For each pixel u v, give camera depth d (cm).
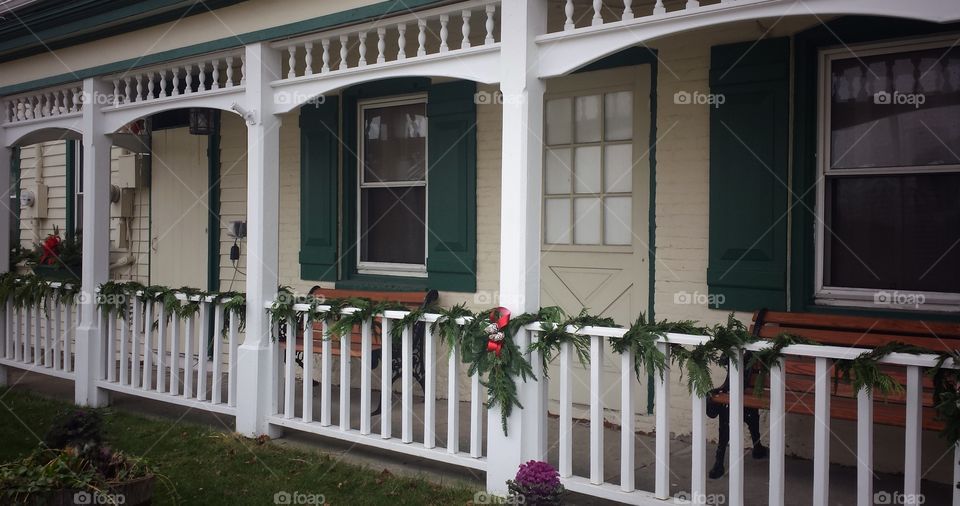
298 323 549
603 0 545
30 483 333
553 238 600
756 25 491
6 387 757
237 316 575
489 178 619
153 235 852
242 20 552
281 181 749
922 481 443
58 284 703
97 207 672
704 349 359
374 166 703
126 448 538
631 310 559
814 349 336
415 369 629
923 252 454
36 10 649
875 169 464
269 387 554
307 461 503
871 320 439
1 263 761
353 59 699
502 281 423
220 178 801
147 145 852
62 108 716
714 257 509
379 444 484
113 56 644
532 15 418
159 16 597
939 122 448
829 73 480
